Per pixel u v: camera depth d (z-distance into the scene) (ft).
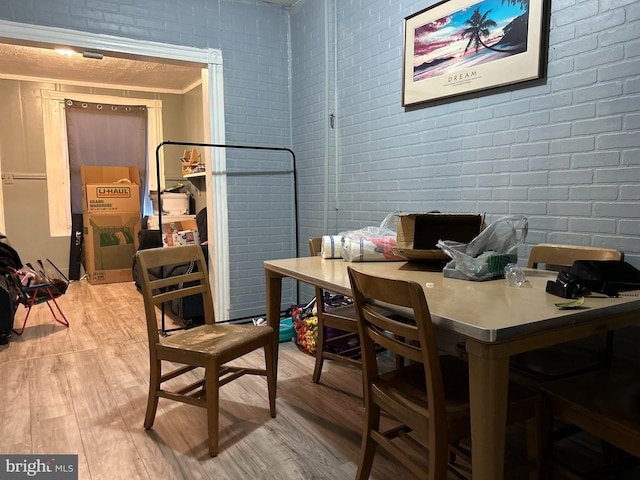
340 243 7.16
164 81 17.89
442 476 3.91
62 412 7.07
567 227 6.41
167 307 13.39
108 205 17.34
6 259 10.50
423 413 4.08
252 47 12.09
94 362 9.23
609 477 5.18
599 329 3.93
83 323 12.12
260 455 5.90
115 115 18.54
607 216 5.94
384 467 5.68
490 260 5.29
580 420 3.97
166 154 19.58
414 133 8.93
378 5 9.62
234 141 12.00
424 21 8.45
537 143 6.74
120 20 10.26
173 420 6.82
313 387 7.98
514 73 6.95
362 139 10.36
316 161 11.92
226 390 7.86
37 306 13.92
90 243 17.06
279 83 12.62
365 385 4.89
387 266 6.39
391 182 9.61
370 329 4.67
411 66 8.78
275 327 7.22
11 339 10.72
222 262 12.05
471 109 7.73
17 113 16.94
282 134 12.78
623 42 5.67
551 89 6.52
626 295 4.39
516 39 6.88
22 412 7.06
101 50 10.11
